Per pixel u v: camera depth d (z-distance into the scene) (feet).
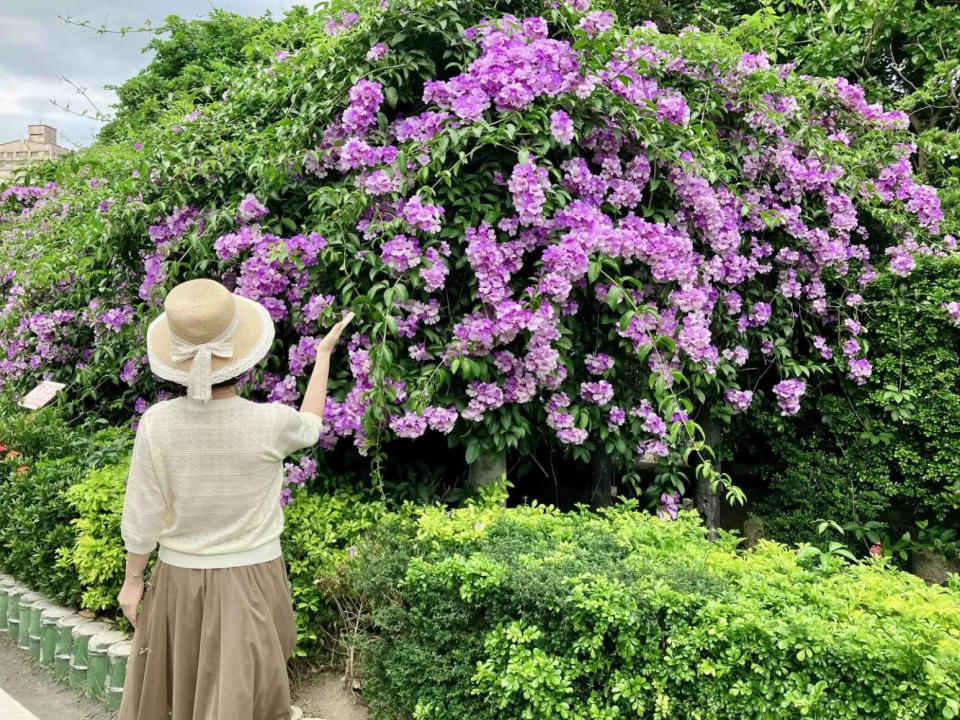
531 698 5.73
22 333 13.43
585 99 8.80
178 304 4.97
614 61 9.42
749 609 5.57
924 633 5.20
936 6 16.55
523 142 8.38
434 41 9.24
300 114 9.27
